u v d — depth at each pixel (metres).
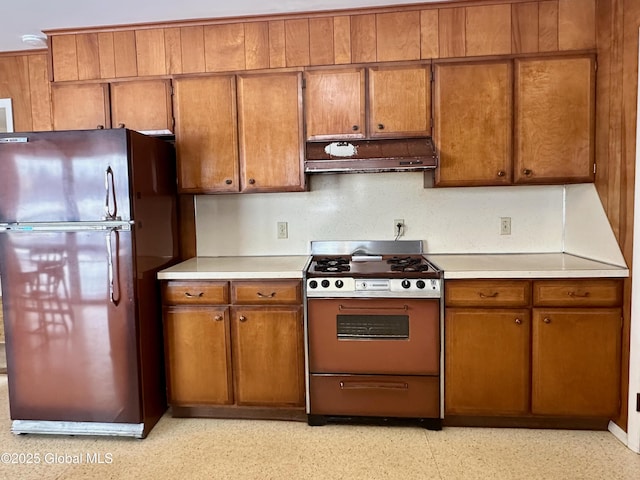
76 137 2.22
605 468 2.00
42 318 2.31
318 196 2.97
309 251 3.01
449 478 1.95
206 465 2.08
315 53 2.59
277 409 2.50
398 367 2.35
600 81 2.39
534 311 2.25
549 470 2.00
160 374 2.54
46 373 2.33
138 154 2.32
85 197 2.24
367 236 2.97
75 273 2.27
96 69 2.73
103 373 2.30
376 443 2.25
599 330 2.23
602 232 2.39
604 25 2.33
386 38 2.54
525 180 2.51
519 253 2.88
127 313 2.26
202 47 2.65
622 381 2.22
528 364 2.28
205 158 2.70
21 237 2.27
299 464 2.07
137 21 2.62
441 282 2.29
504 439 2.26
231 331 2.45
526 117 2.48
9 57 3.22
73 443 2.30
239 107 2.66
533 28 2.44
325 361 2.39
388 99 2.56
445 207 2.90
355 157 2.46
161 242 2.60
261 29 2.61
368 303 2.33
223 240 3.05
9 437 2.37
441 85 2.51
